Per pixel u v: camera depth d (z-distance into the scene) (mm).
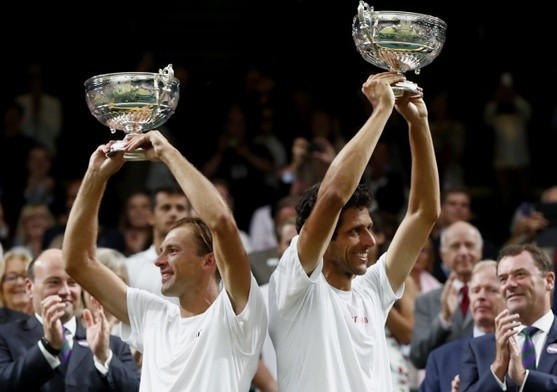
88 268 15906
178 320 15727
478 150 37906
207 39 41219
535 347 17984
